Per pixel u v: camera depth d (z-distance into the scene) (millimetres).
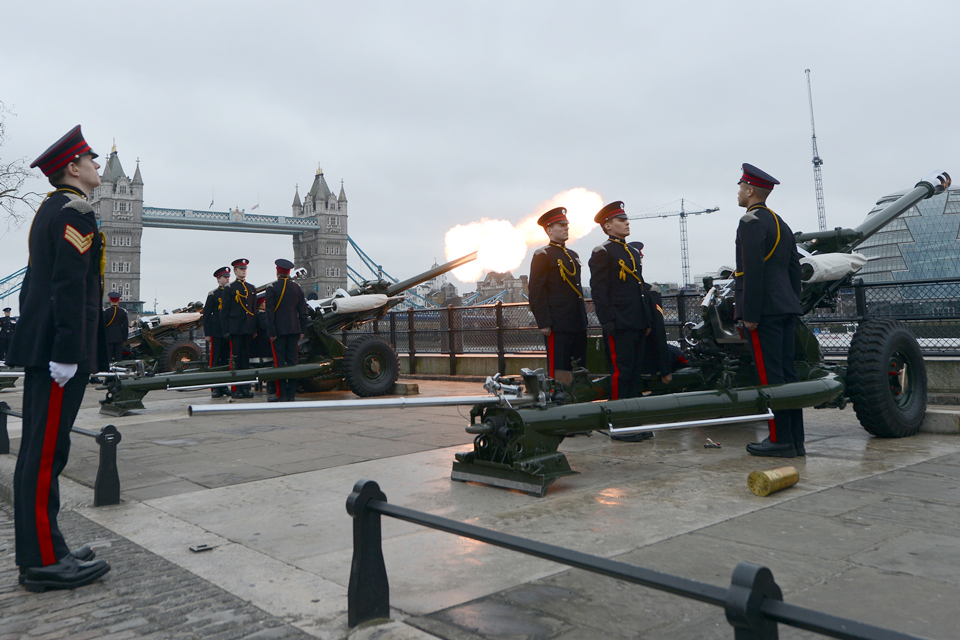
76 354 2539
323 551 2877
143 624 2176
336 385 11266
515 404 3855
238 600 2350
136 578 2615
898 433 4785
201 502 3816
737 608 1085
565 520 3135
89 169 2807
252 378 8953
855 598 2100
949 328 6402
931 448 4430
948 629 1871
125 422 7691
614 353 5297
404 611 2176
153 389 8531
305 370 9414
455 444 5496
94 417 8289
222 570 2670
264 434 6414
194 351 14414
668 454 4707
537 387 3891
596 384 5344
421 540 2936
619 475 4082
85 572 2561
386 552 2789
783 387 4266
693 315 8555
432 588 2375
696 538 2768
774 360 4438
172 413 8578
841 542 2637
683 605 2152
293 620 2154
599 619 2064
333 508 3590
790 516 3018
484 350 12445
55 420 2615
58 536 2598
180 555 2889
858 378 4676
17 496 2578
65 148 2725
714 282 5430
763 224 4395
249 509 3627
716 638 1909
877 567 2357
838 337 7070
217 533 3201
